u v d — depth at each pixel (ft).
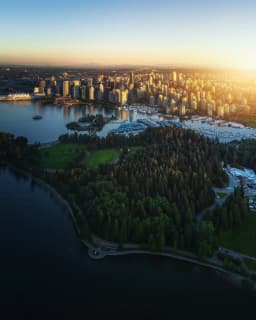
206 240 649.61
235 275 600.80
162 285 592.60
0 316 524.93
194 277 607.78
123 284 593.83
